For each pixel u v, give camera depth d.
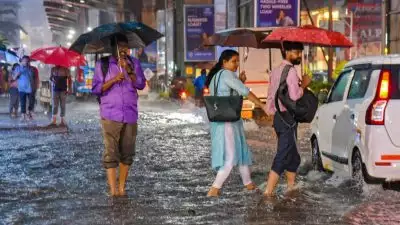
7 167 18.06
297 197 13.45
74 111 45.81
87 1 89.25
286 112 13.46
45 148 22.42
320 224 11.20
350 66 15.64
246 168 14.04
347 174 14.88
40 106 47.94
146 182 15.61
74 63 30.86
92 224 11.40
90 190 14.64
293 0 38.69
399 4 35.28
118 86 13.86
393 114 13.27
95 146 23.06
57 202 13.31
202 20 60.16
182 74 70.06
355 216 11.76
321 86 37.16
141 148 22.55
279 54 35.19
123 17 91.62
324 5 45.78
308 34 13.75
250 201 13.14
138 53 76.56
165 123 34.09
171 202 13.18
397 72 13.55
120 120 13.81
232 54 13.61
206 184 15.24
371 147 13.34
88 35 13.91
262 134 27.09
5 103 54.16
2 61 54.81
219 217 11.80
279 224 11.23
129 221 11.57
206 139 25.62
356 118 14.02
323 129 16.28
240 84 13.39
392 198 13.26
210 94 13.69
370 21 38.62
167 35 71.88
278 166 13.59
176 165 18.36
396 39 35.91
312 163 17.41
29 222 11.59
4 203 13.26
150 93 69.00
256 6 38.59
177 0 70.38
